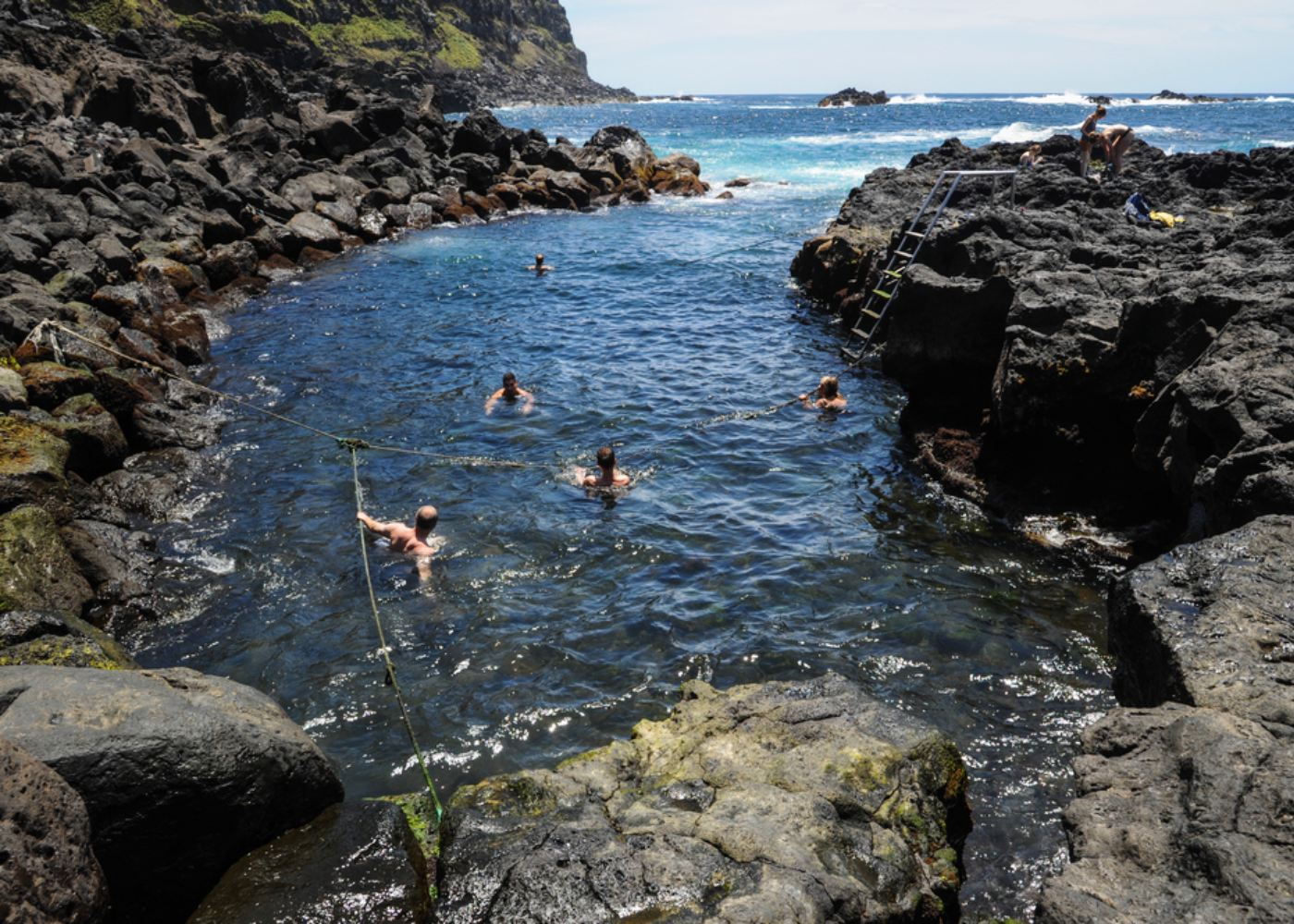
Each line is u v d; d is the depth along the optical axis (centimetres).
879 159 5772
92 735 443
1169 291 1003
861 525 1082
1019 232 1540
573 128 10675
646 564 995
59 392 1261
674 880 429
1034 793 648
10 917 338
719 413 1467
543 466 1262
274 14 12688
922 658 817
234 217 2770
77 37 5119
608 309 2189
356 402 1521
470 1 18775
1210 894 346
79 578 895
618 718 745
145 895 452
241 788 468
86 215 2222
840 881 429
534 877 437
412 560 1002
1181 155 2612
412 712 755
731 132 8806
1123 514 1016
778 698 598
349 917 433
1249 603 529
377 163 3700
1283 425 733
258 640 859
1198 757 409
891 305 1745
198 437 1344
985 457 1161
